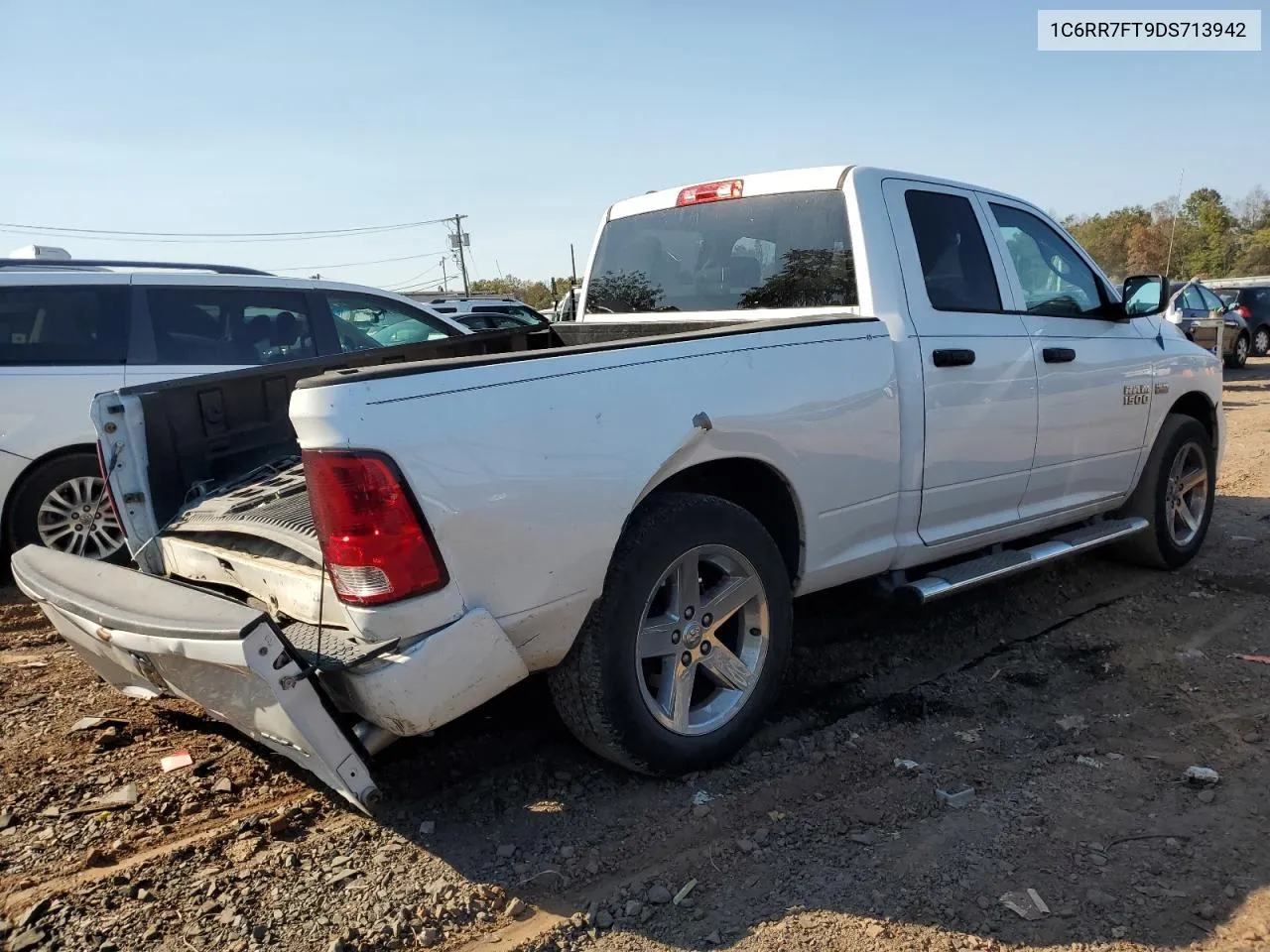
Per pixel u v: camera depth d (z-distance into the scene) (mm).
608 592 2996
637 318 4859
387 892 2707
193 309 6383
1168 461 5449
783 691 4082
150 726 3803
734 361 3285
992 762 3455
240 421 3793
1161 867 2791
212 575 3279
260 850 2928
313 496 2582
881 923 2559
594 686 3002
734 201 4488
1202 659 4332
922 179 4289
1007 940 2488
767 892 2711
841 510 3684
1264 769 3352
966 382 4098
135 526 3471
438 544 2594
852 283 3998
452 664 2635
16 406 5723
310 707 2492
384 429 2521
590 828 3031
